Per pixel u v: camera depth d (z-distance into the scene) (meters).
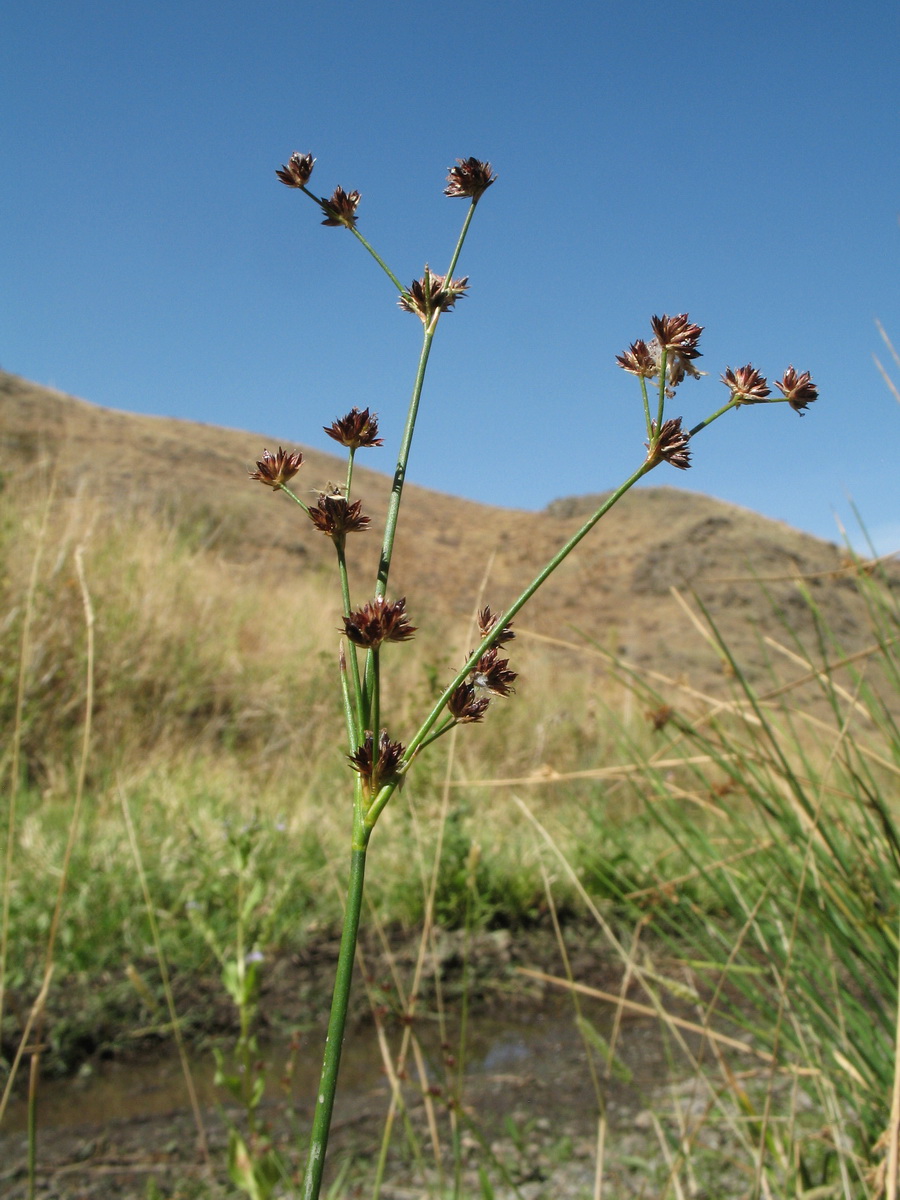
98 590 6.07
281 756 5.71
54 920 1.52
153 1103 2.72
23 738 4.88
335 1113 2.68
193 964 3.40
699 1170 2.21
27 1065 2.85
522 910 4.10
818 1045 1.99
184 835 4.07
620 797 5.01
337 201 0.88
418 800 4.53
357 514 0.75
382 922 3.97
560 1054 3.09
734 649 9.92
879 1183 1.39
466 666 0.70
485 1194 1.67
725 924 2.99
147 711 5.72
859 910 1.92
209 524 12.59
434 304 0.83
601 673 8.60
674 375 0.77
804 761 2.28
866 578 2.26
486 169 0.87
